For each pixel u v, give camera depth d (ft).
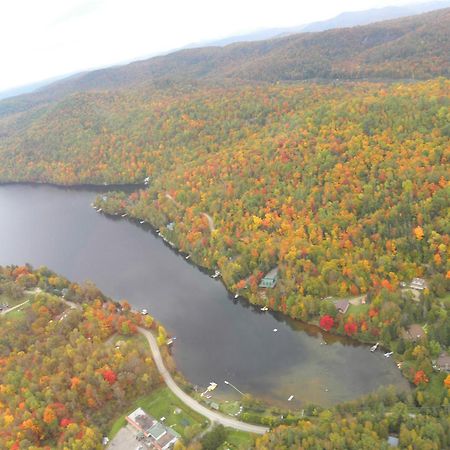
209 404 467.11
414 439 357.61
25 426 439.22
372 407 415.44
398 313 515.09
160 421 456.04
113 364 504.02
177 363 545.44
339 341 542.57
